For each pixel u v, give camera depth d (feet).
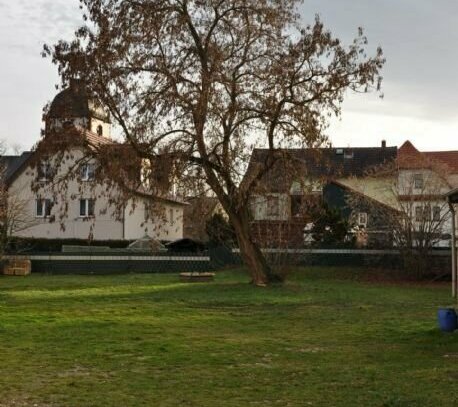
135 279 111.24
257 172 90.48
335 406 28.35
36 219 167.12
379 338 49.11
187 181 86.79
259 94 86.79
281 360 40.11
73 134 87.20
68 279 113.19
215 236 128.77
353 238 128.36
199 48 89.04
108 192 90.48
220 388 32.12
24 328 53.26
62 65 85.61
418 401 28.71
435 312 66.03
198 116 84.07
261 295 82.53
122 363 38.65
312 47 85.30
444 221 112.98
